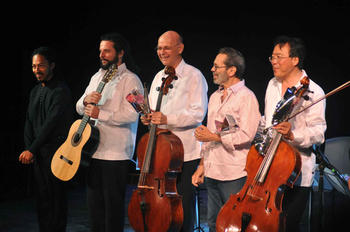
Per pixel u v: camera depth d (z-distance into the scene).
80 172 4.16
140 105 3.69
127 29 9.48
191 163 3.84
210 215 3.80
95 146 4.04
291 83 3.45
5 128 9.40
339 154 4.77
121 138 4.05
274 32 8.55
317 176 4.56
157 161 3.60
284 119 3.17
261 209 3.09
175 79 3.74
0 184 8.14
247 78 8.77
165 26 9.29
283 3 8.45
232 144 3.52
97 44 9.62
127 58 4.28
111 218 3.99
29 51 9.47
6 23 9.28
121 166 4.04
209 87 9.10
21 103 9.46
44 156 4.44
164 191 3.54
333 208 4.55
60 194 4.44
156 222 3.55
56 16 9.52
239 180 3.61
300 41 3.40
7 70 9.39
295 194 3.36
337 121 8.20
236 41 8.85
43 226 4.47
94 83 4.29
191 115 3.77
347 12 8.01
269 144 3.22
